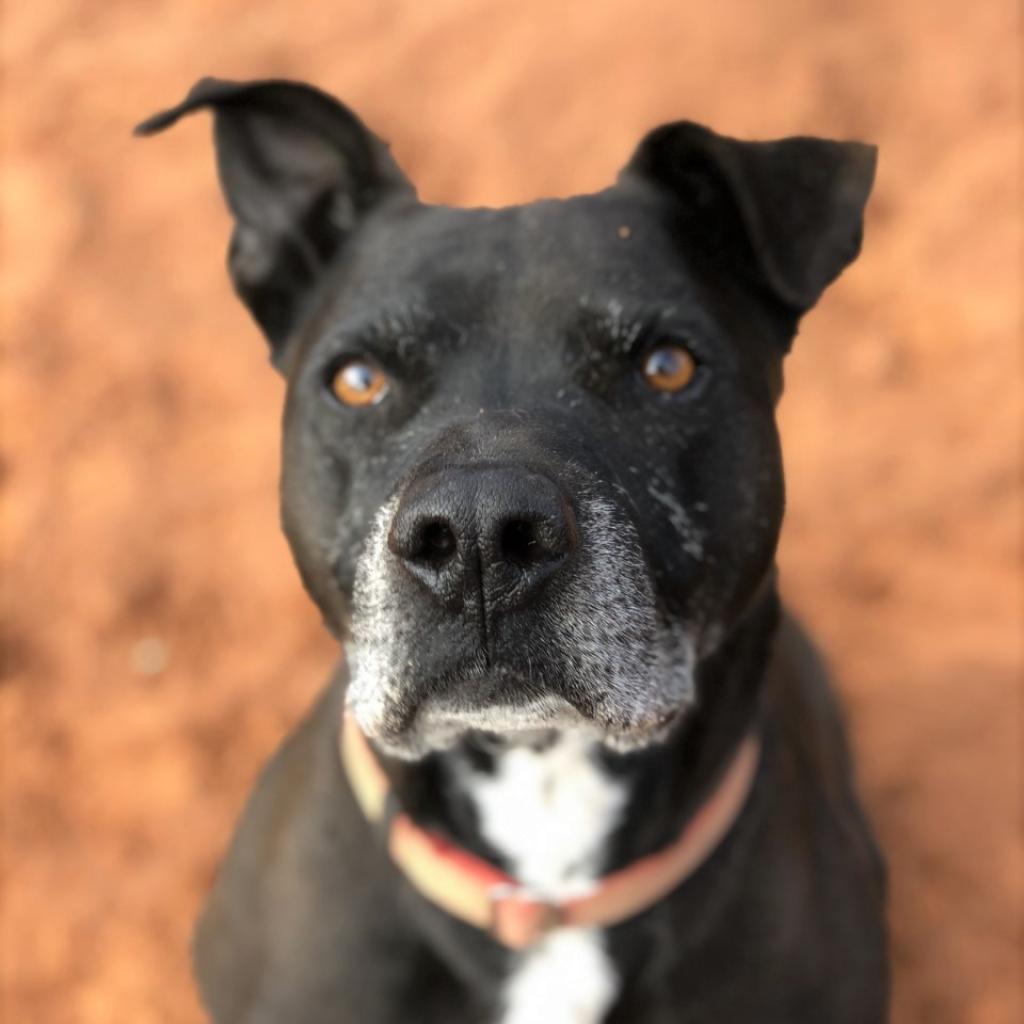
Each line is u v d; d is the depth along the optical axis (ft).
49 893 2.12
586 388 1.25
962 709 2.31
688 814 1.37
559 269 1.28
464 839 1.40
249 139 1.47
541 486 1.07
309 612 2.49
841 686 2.37
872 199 3.37
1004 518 2.64
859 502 2.68
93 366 3.05
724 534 1.29
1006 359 2.96
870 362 2.98
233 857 1.58
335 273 1.45
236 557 2.60
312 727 1.58
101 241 3.40
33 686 2.39
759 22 3.88
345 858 1.43
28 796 2.24
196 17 4.28
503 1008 1.42
